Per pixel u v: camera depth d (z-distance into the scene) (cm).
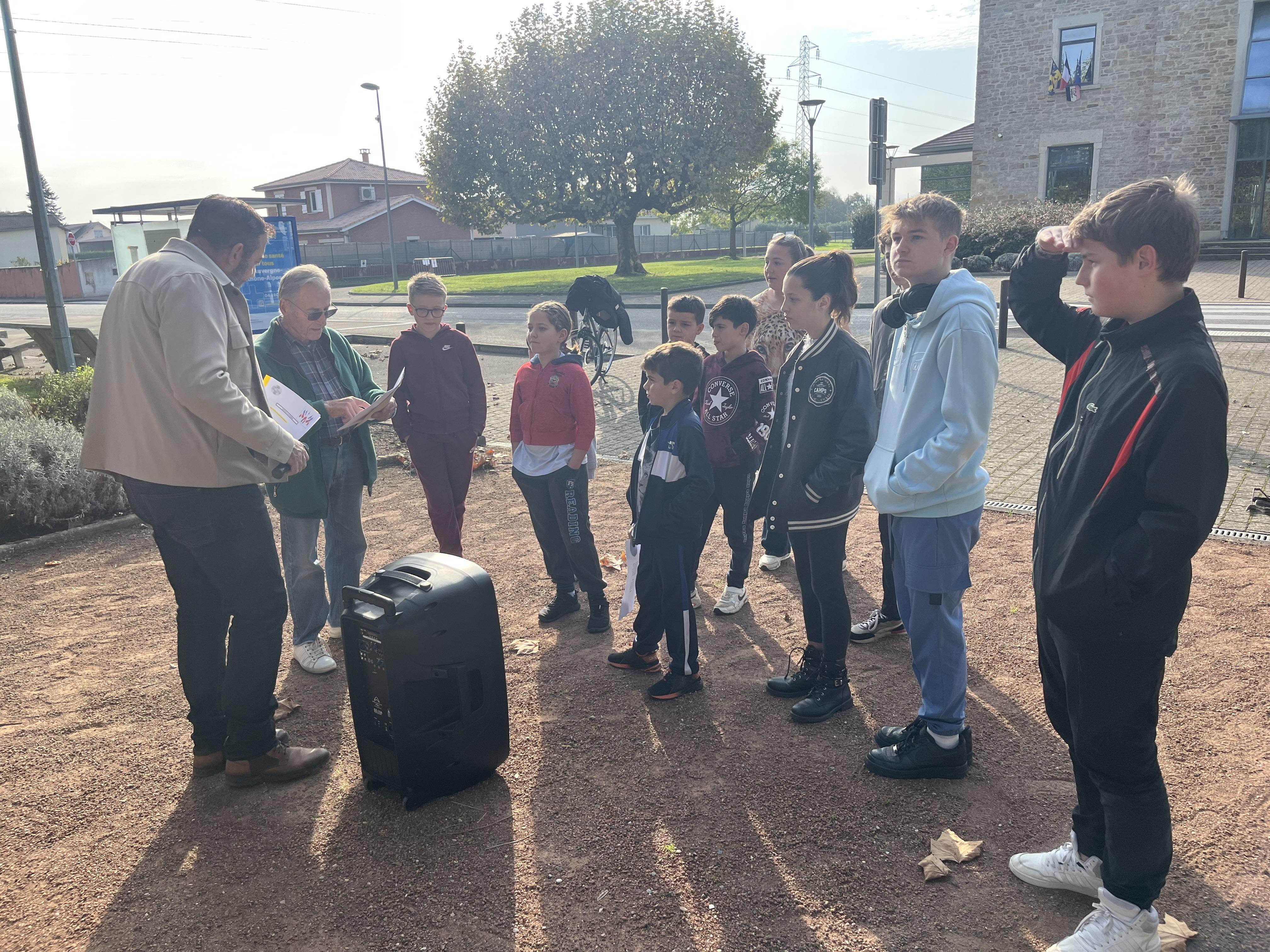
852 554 533
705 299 2258
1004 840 269
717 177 3366
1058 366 1092
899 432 282
